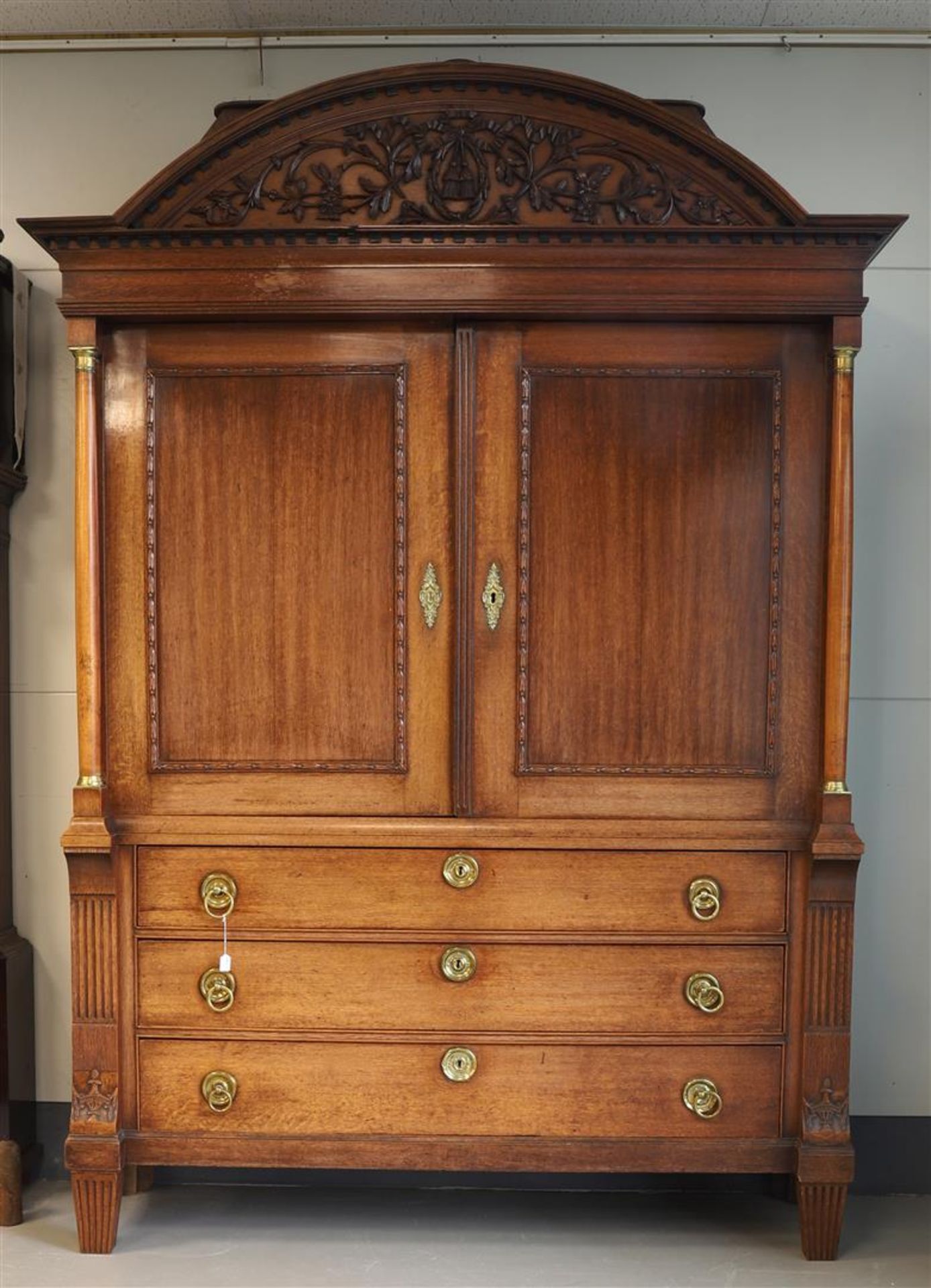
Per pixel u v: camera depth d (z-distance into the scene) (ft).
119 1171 6.70
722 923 6.62
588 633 6.58
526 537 6.56
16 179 8.17
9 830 8.16
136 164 8.18
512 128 6.34
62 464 8.22
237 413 6.58
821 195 8.10
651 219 6.37
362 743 6.66
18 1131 7.89
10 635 8.22
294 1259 6.84
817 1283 6.58
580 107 6.33
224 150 6.34
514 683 6.60
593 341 6.55
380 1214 7.50
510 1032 6.61
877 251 6.35
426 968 6.61
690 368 6.54
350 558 6.60
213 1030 6.64
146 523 6.61
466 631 6.57
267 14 7.85
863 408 8.11
